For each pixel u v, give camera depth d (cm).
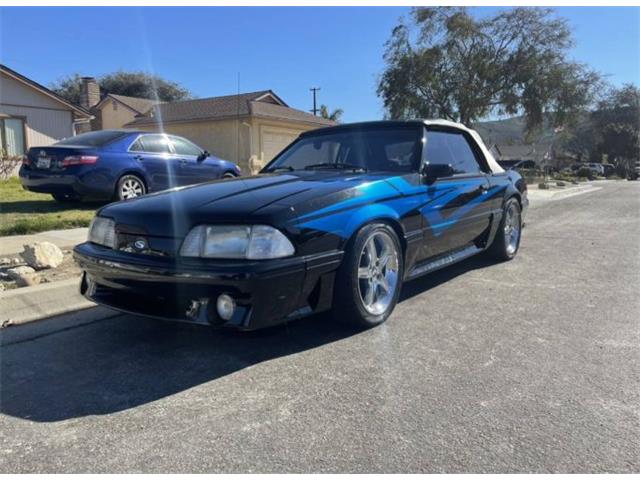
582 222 1002
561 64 2816
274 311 293
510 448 219
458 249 488
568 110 2869
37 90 1850
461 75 2920
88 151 807
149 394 271
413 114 3025
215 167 1008
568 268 562
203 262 287
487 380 283
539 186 2227
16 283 455
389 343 337
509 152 6419
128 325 378
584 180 4191
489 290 470
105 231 333
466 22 2814
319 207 316
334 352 322
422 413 248
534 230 883
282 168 465
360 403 258
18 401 265
